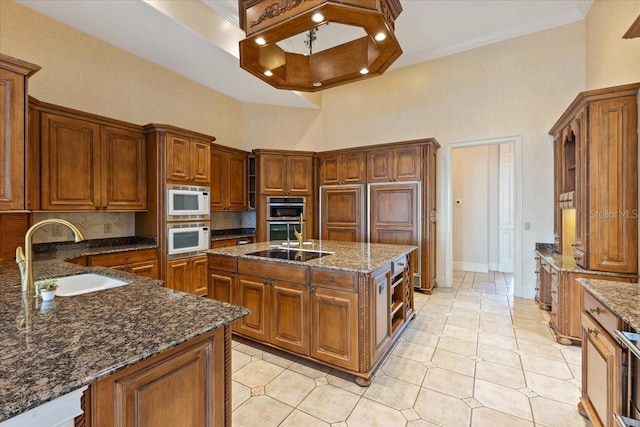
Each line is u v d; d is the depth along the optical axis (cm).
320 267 226
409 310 318
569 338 271
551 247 400
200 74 431
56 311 124
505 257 584
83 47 329
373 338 221
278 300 249
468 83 454
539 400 197
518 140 419
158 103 404
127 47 358
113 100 355
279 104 559
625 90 239
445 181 471
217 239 445
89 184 314
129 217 380
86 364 83
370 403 195
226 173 482
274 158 516
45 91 300
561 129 347
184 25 316
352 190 493
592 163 255
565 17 387
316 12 169
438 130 476
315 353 231
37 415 71
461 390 208
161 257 359
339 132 568
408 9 373
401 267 287
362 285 211
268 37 194
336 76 238
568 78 390
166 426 100
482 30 419
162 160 361
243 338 279
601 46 325
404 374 228
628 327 131
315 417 182
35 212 296
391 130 518
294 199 521
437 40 443
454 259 622
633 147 239
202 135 402
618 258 246
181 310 126
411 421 178
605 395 144
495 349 265
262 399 199
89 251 307
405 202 445
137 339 99
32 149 271
